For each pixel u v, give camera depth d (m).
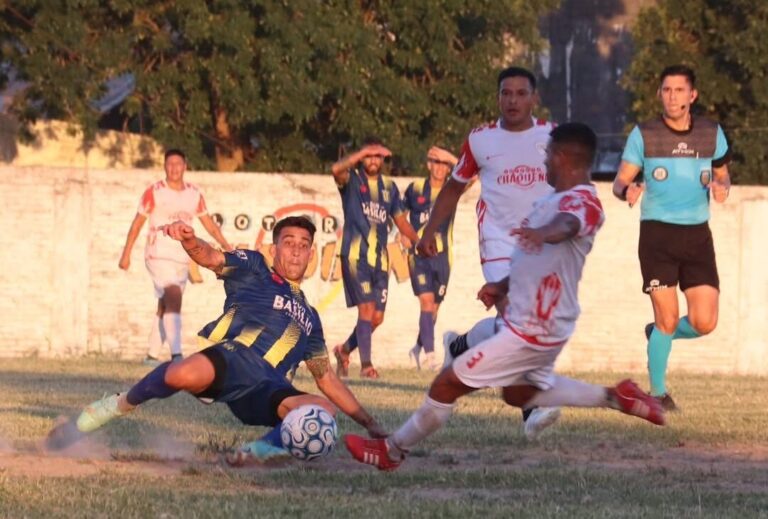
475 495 16.02
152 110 59.53
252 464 17.70
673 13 67.12
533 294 15.85
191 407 25.64
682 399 30.39
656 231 25.77
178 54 60.38
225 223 47.91
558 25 76.19
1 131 59.41
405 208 39.22
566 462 19.02
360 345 36.59
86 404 26.19
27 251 47.50
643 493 16.27
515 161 20.84
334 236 48.22
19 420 22.33
